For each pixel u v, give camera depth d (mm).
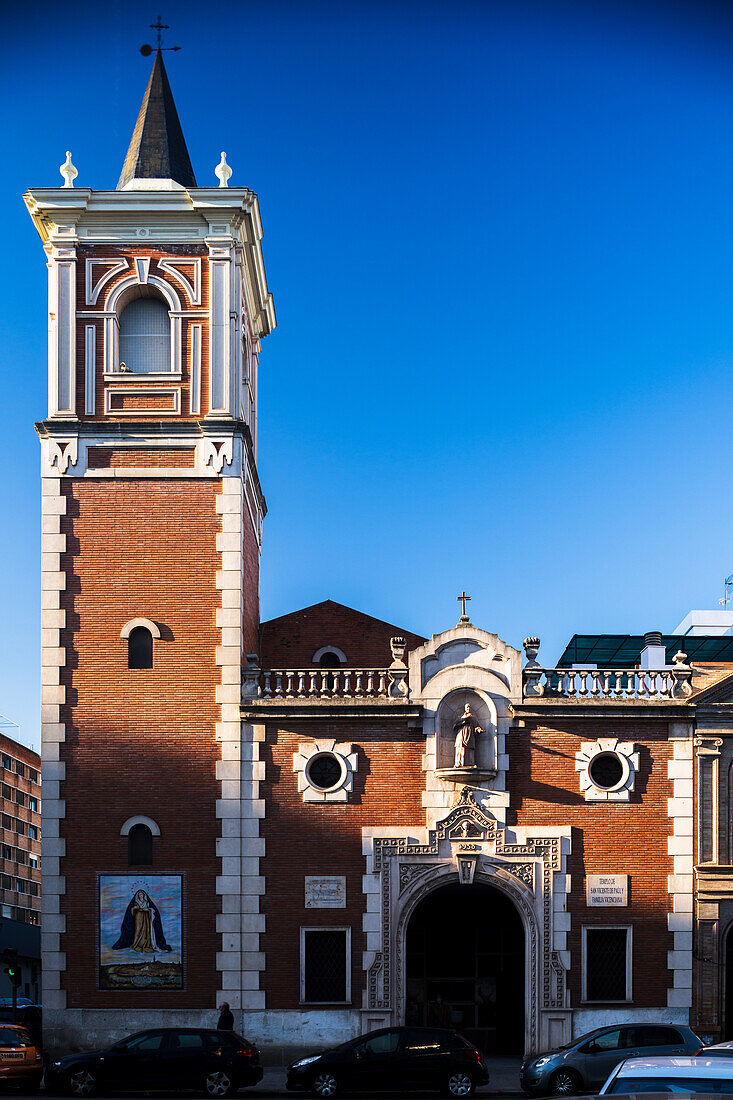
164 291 46281
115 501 45406
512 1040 44969
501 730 43625
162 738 43844
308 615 52875
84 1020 42344
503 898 45781
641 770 43656
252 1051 37562
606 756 43844
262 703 43750
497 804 43281
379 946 42562
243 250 48281
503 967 45406
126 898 42969
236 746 43719
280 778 43531
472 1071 36688
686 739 43812
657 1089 18312
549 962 42594
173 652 44406
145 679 44219
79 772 43719
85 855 43219
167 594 44844
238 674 44188
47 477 45500
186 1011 42375
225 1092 36688
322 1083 36688
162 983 42562
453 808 43156
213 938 42781
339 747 43625
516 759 43594
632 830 43344
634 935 42812
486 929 45656
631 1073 18734
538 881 42938
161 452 45688
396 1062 36719
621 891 42969
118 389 45969
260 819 43312
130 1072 36688
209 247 46406
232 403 46156
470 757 43125
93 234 46469
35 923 136000
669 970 42656
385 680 45000
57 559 45031
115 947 42750
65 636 44531
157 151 48906
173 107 50188
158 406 45875
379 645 52594
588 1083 35812
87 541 45156
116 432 45688
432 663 44031
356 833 43188
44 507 45344
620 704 43625
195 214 46281
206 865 43125
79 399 45938
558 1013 42250
